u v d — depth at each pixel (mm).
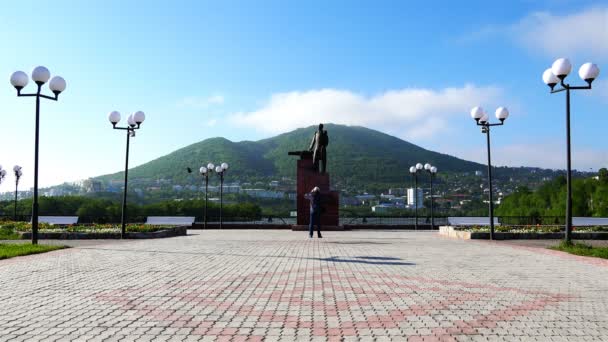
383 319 5965
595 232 21547
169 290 7953
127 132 20906
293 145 180375
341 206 108812
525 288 8133
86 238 20656
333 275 9609
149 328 5547
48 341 5008
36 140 16031
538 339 5090
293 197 119500
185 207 63406
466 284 8539
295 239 20859
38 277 9336
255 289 8047
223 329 5492
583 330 5445
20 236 20672
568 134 15648
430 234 26312
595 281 8883
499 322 5812
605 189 60750
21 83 15883
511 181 157625
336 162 161750
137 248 15727
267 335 5246
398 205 109875
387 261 12016
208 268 10664
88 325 5676
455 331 5398
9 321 5883
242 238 21578
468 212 90000
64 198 62406
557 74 15562
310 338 5121
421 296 7434
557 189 72562
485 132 20781
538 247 16531
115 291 7863
